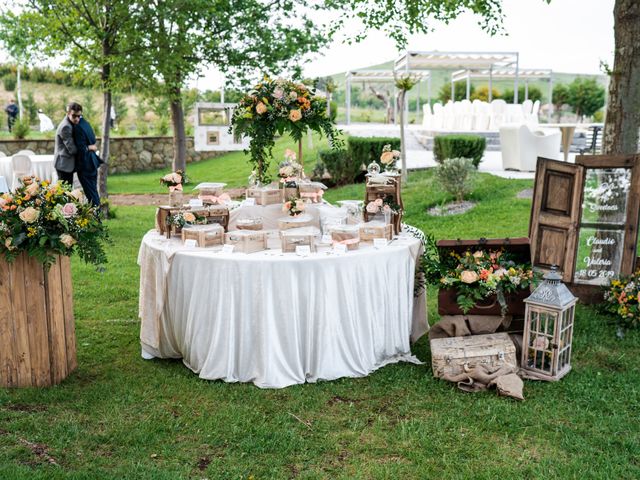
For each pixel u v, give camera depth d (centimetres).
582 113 3334
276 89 472
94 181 888
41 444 320
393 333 435
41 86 2952
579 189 543
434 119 2112
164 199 1295
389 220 448
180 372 423
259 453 317
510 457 316
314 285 394
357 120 3762
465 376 395
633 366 433
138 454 313
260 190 483
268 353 391
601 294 550
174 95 1148
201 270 401
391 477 296
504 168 1302
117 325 521
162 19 994
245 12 1114
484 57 2100
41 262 378
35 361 390
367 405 372
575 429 343
